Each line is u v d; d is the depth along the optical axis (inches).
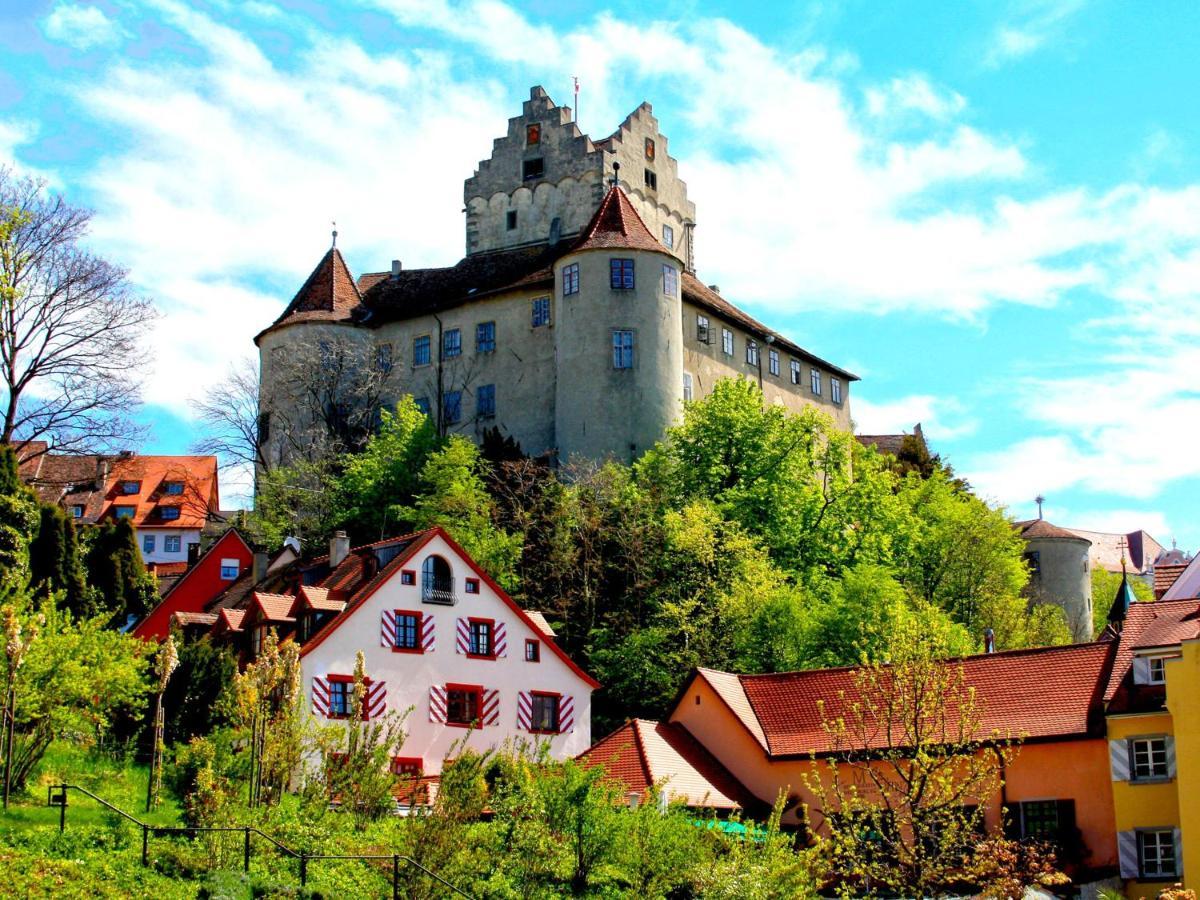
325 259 3897.6
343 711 2159.2
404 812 1813.5
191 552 3636.8
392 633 2223.2
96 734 1886.1
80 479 4505.4
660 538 2938.0
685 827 1599.4
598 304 3380.9
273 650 1726.1
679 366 3440.0
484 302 3644.2
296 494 3309.5
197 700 2007.9
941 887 1592.0
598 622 2815.0
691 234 4202.8
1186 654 1742.1
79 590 2610.7
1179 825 1738.4
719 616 2706.7
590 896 1562.5
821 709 1766.7
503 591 2337.6
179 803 1669.5
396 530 3196.4
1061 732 1831.9
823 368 4146.2
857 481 3292.3
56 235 2832.2
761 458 3213.6
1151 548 6584.6
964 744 1734.7
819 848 1567.4
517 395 3550.7
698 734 2085.4
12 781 1621.6
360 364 3695.9
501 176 3971.5
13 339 2783.0
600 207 3503.9
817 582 2940.5
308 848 1505.9
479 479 3235.7
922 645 1797.5
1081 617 4013.3
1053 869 1717.5
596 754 2014.0
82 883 1342.3
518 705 2317.9
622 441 3326.8
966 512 3255.4
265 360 3754.9
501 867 1550.2
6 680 1630.2
